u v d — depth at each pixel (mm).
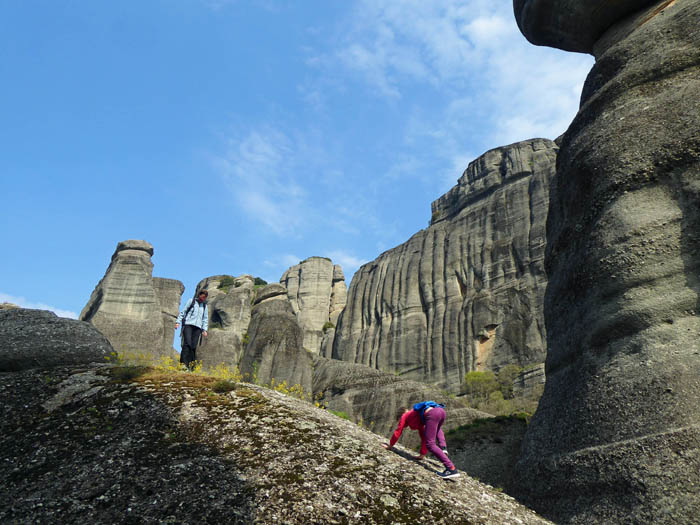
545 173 76812
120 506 6051
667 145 12109
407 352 77312
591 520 9156
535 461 11508
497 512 7141
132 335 47562
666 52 14031
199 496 6258
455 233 85125
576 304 12961
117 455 7258
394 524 6059
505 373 59344
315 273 124125
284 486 6570
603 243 12258
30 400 9227
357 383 39625
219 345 43219
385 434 34344
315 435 8297
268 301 48906
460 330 71375
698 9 14148
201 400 9195
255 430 8195
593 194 13477
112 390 9508
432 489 7156
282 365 41406
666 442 8836
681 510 8000
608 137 13719
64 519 5816
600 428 10133
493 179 86500
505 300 68562
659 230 11336
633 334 10805
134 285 53562
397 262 94500
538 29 20188
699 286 10336
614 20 18078
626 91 14312
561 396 12141
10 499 6258
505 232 75938
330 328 108125
